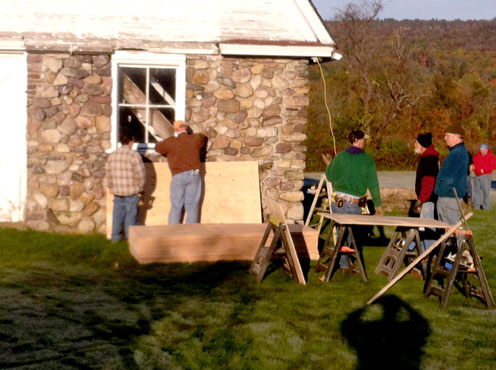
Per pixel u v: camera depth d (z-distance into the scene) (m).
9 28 9.45
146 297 6.34
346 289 6.91
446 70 96.25
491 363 4.84
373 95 46.34
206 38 9.95
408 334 5.44
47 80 9.44
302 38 10.21
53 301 6.09
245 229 8.34
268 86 10.04
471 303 6.51
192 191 9.13
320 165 31.75
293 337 5.27
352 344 5.15
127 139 8.91
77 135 9.54
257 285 6.93
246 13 10.06
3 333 5.14
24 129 9.62
